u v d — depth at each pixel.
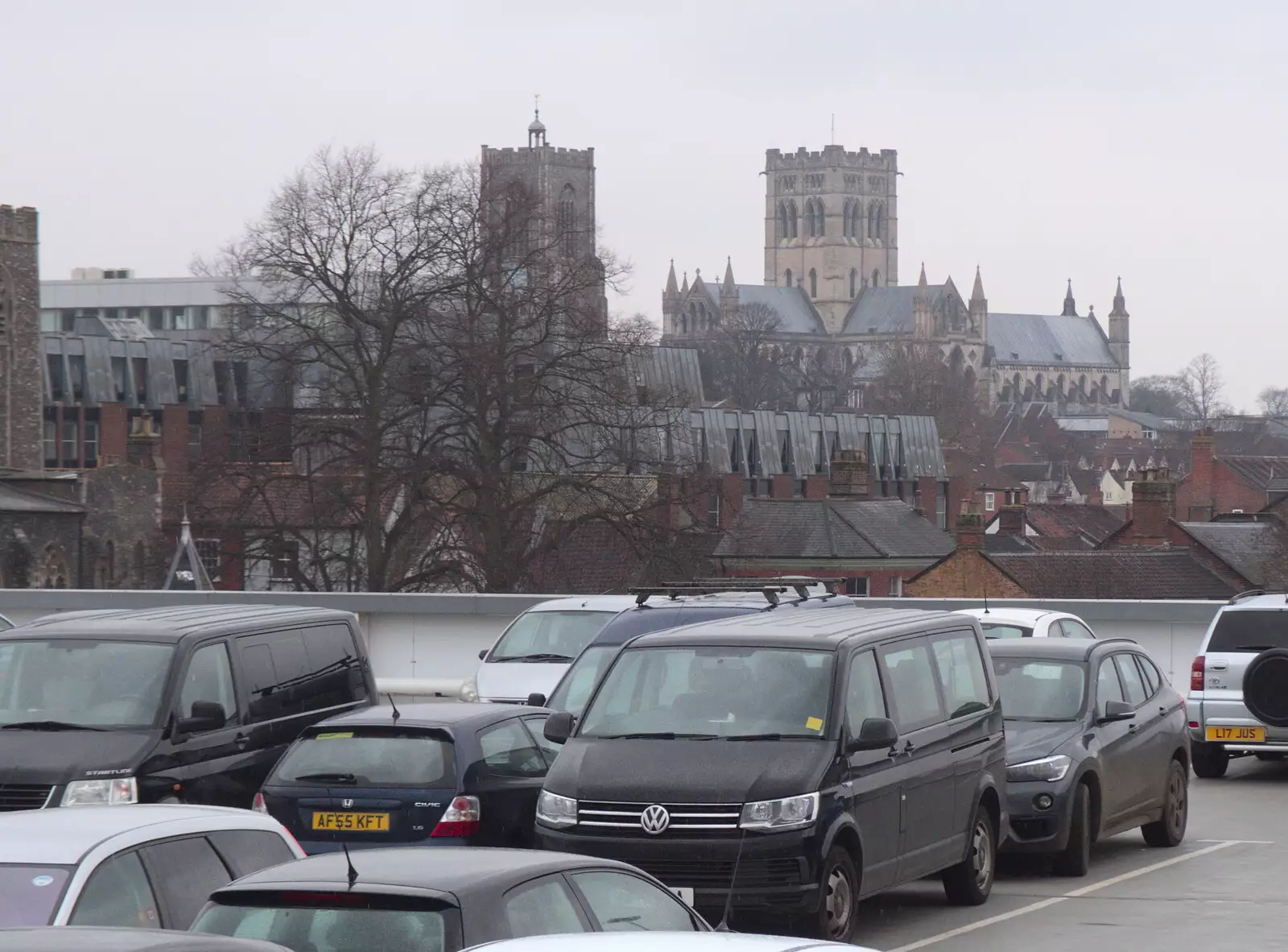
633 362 80.12
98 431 164.50
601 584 78.88
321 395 78.62
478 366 73.88
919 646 18.31
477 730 18.05
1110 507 198.12
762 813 15.61
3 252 134.38
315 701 21.20
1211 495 150.12
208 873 11.71
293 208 78.25
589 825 15.95
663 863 15.70
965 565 96.00
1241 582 97.12
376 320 76.25
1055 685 21.67
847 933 16.05
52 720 19.20
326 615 22.03
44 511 110.44
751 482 173.62
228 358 79.81
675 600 25.88
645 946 7.94
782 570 106.50
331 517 73.81
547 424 75.06
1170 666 35.06
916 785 17.38
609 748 16.55
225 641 20.23
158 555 108.44
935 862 17.77
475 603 38.16
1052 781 20.34
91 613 21.41
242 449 76.62
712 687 16.92
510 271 78.25
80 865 10.95
